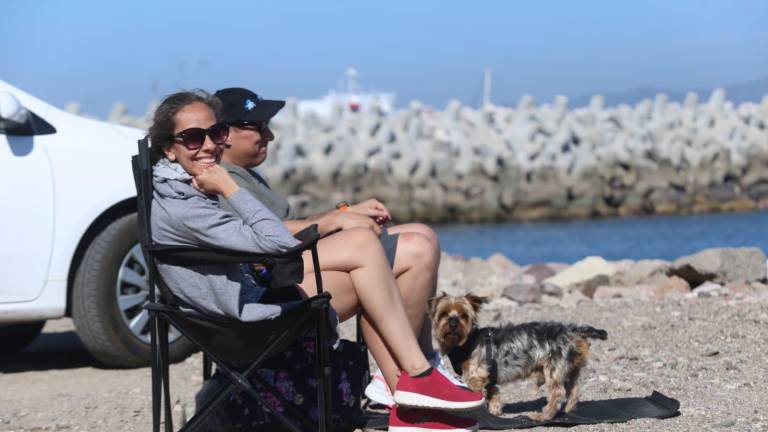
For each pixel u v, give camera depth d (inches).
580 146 1352.1
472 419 156.3
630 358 232.2
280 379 163.3
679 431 167.3
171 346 247.8
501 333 184.2
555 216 1331.2
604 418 175.8
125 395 213.8
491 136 1347.2
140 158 145.9
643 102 1441.9
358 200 1291.8
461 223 1296.8
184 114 145.9
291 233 155.5
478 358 183.5
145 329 248.2
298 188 1275.8
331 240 156.1
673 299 311.1
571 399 181.9
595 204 1341.0
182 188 145.6
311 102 2455.7
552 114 1381.6
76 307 240.8
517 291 327.9
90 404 205.5
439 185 1305.4
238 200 144.0
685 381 207.6
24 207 232.1
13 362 268.2
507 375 183.0
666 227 1086.4
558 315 293.4
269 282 159.2
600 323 276.2
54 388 228.7
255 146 180.1
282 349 147.1
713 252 343.0
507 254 824.3
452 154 1318.9
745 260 344.2
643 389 201.6
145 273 249.0
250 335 144.4
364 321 158.4
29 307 234.1
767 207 1406.3
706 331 256.8
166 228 145.3
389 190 1293.1
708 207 1384.1
